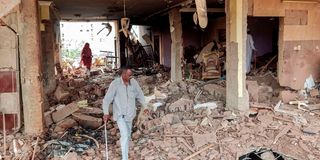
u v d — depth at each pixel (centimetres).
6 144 618
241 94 753
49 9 1019
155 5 1175
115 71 1803
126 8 1286
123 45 1933
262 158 575
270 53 1376
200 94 973
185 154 586
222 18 1491
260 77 1058
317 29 1022
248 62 1156
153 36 1948
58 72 1427
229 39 774
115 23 1938
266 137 636
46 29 1016
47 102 837
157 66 1761
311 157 577
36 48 654
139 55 1938
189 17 1555
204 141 615
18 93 688
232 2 754
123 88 530
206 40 1672
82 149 602
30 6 639
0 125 684
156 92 970
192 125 693
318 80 1043
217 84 1052
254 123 693
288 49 996
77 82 1363
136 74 1569
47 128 709
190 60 1484
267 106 787
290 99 882
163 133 664
